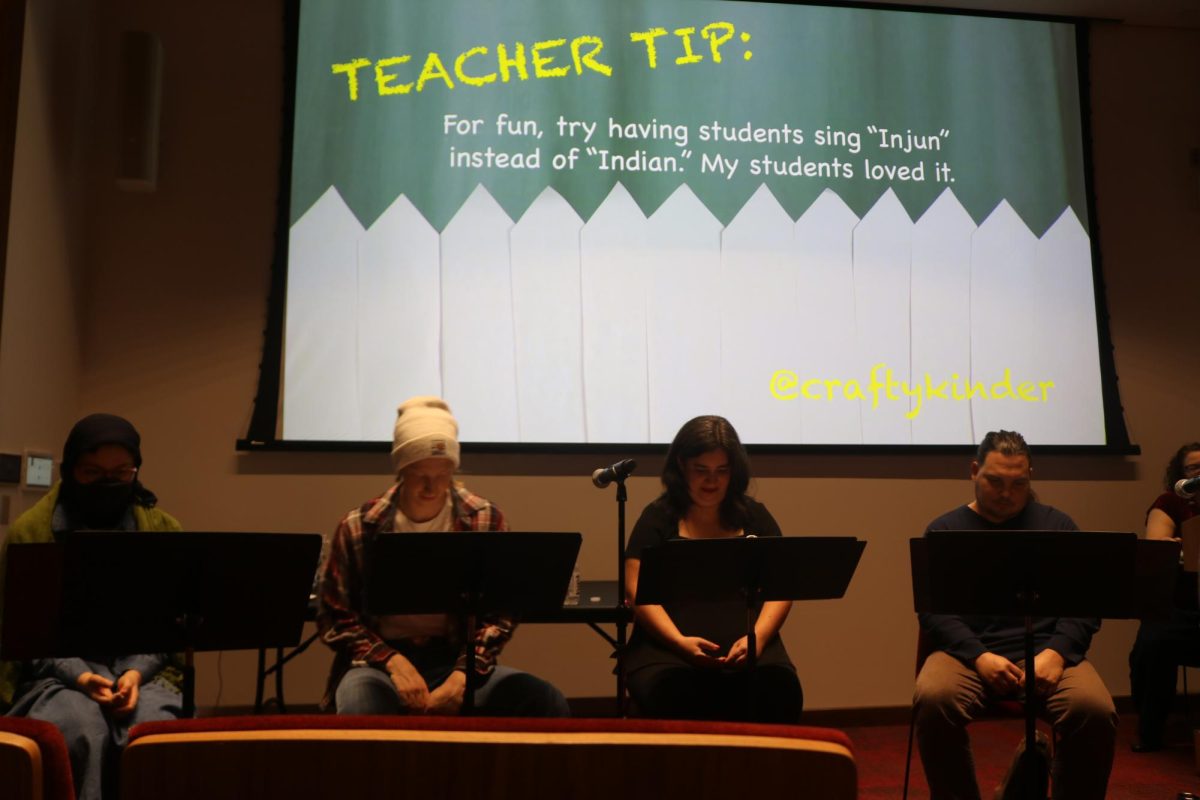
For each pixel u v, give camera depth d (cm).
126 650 210
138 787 70
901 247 438
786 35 445
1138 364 453
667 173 430
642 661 273
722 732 74
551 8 433
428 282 413
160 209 410
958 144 448
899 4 451
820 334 429
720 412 420
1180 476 380
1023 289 443
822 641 420
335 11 422
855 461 429
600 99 431
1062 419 438
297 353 405
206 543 210
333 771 70
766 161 436
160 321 405
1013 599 236
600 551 412
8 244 336
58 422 379
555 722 75
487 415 409
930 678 263
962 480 434
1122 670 438
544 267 419
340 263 410
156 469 399
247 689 393
